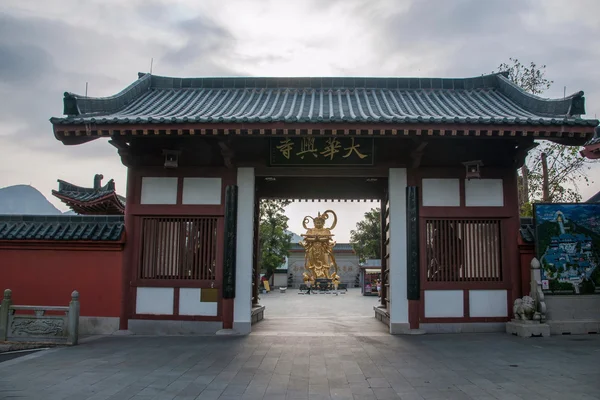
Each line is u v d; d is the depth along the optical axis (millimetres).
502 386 7602
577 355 9945
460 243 13320
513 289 13086
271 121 11375
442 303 13078
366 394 7223
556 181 25922
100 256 13523
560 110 12430
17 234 13461
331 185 17703
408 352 10445
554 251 12828
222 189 13508
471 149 13438
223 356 10070
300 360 9672
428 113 13633
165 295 13266
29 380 8016
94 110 12977
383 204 17438
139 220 13562
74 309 11531
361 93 16156
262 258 49469
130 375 8375
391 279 13203
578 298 12703
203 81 16922
